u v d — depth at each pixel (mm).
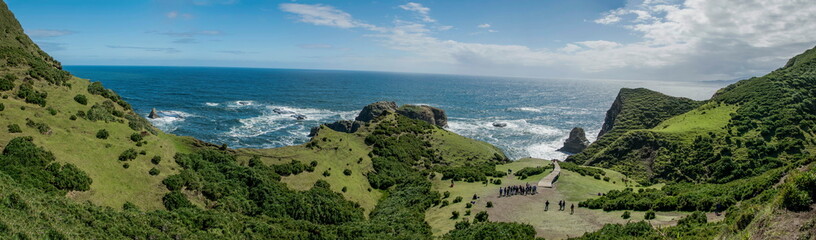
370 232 39188
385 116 99812
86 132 41094
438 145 89750
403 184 63125
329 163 62156
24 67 48375
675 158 73812
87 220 25969
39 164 32156
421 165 77750
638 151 82750
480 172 68688
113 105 52219
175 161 44688
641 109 124750
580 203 43344
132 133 45594
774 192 26734
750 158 64438
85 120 43406
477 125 151750
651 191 48188
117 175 36688
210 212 36281
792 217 16469
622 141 87000
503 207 44000
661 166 74188
